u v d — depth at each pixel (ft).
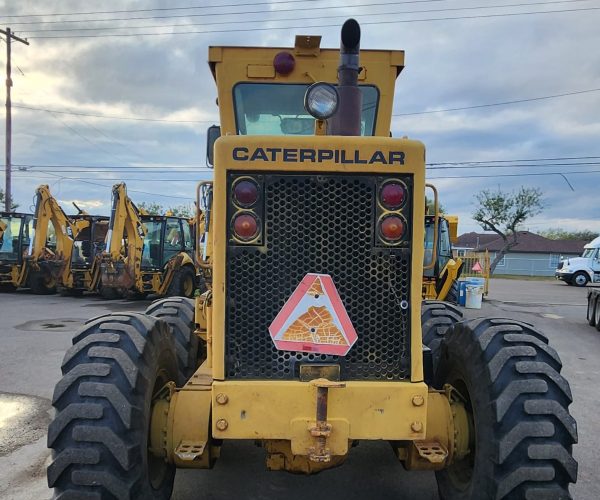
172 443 10.54
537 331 11.15
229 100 14.39
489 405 10.01
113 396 9.45
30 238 62.54
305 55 14.21
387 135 14.83
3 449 16.39
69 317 42.98
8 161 108.68
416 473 15.12
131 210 51.03
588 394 23.89
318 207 9.64
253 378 9.65
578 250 212.84
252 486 14.25
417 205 9.64
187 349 16.11
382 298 9.75
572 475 9.53
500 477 9.70
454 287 46.55
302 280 9.66
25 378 24.23
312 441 9.26
